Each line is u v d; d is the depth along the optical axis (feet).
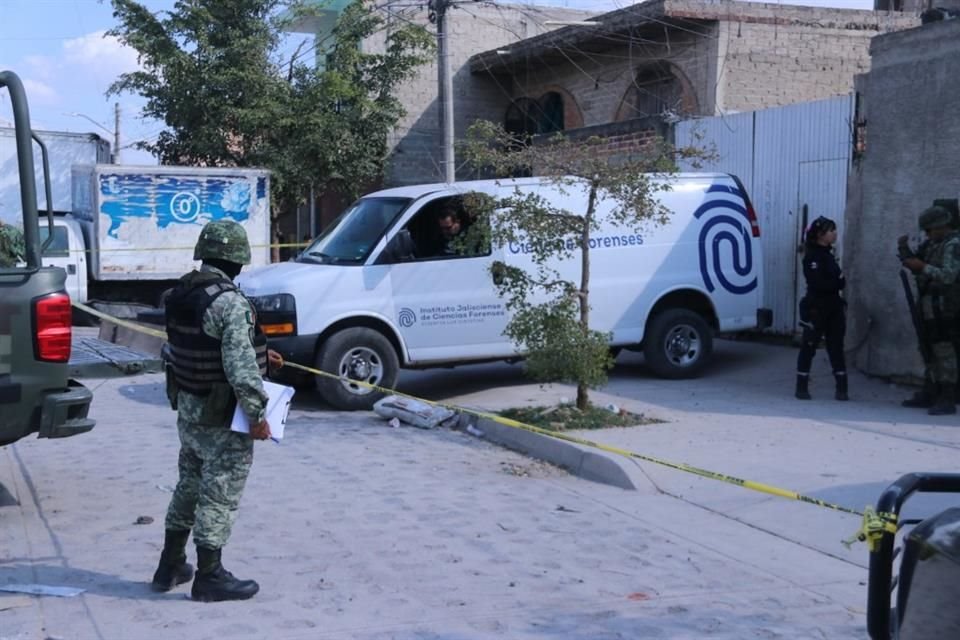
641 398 37.42
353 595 18.57
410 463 28.99
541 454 29.89
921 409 34.60
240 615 17.44
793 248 46.96
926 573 9.95
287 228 89.61
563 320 31.96
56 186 69.77
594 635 16.92
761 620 17.71
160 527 22.61
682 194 41.60
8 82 21.67
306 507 24.34
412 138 81.30
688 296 41.81
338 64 74.90
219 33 73.05
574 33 68.54
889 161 37.96
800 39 62.03
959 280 32.58
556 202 39.09
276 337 35.50
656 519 23.75
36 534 21.95
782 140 47.29
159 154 75.97
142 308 62.59
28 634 16.44
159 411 36.70
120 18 72.54
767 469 26.84
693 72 62.80
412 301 37.09
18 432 21.42
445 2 56.29
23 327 21.30
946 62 35.35
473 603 18.29
